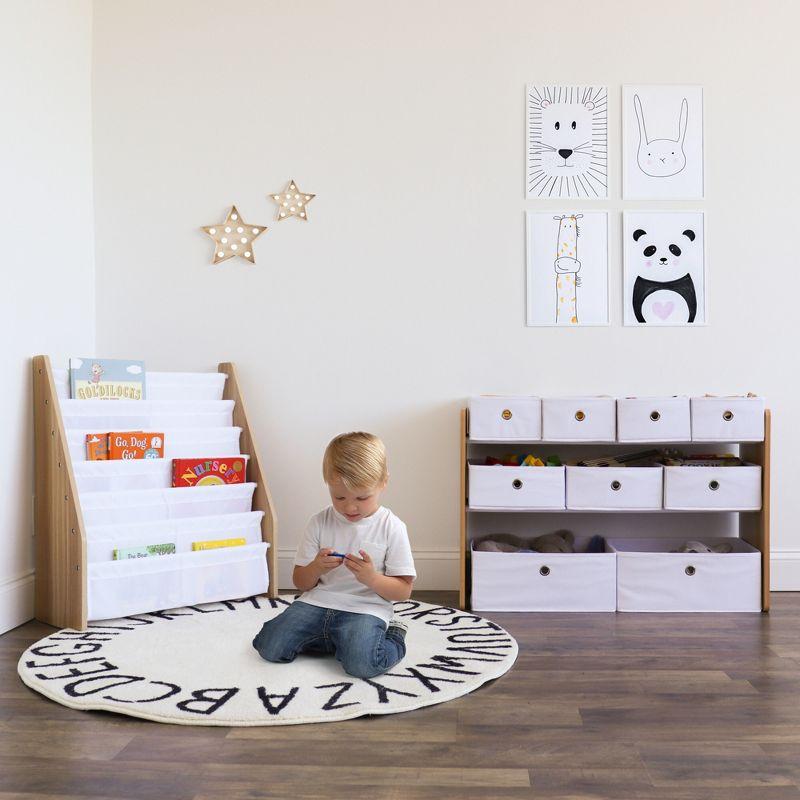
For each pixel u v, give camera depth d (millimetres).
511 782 1481
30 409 2654
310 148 3109
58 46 2875
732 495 2752
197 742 1644
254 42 3119
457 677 1994
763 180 3045
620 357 3059
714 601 2725
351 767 1537
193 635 2346
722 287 3045
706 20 3055
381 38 3100
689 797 1431
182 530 2660
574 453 3086
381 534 2133
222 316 3123
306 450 3109
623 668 2117
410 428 3090
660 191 3055
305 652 2178
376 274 3098
